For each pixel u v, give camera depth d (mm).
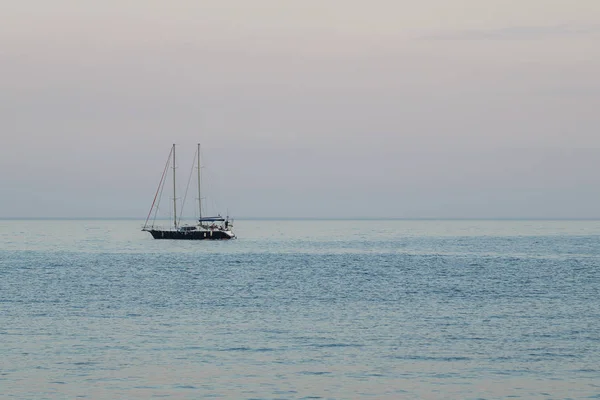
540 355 76500
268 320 97875
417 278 161250
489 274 171250
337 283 149500
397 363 73125
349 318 99750
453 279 158750
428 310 108062
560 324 94938
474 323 95812
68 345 80188
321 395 62781
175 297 123875
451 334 87688
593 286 143500
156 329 90375
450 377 68188
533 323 95812
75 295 126250
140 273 172375
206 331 89125
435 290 136375
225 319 98500
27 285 143125
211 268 188000
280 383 66062
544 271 179250
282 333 87938
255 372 69375
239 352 77312
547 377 68188
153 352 77125
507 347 80250
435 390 64375
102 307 110438
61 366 71062
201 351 77750
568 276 165500
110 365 71562
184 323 95062
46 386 64625
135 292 131500
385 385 65688
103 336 85562
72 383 65562
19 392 62938
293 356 75688
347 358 74938
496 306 112938
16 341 82188
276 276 165750
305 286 143250
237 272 176250
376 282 151750
